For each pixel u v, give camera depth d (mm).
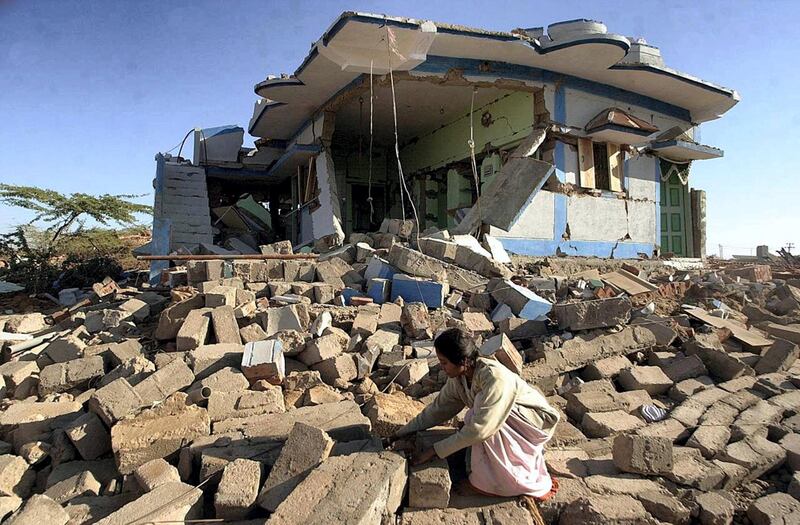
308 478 3012
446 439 3240
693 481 3711
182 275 9109
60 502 3447
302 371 5391
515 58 11531
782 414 5051
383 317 6734
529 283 8914
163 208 14789
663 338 6801
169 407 4117
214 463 3492
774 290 10711
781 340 6672
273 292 7613
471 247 9836
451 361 3332
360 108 14484
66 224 14766
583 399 5234
